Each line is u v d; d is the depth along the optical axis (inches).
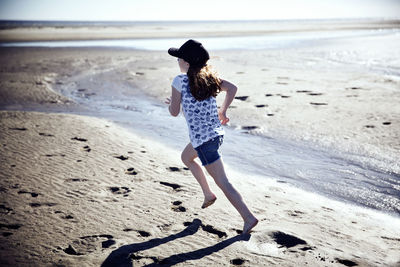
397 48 879.7
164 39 1476.4
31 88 444.1
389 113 293.1
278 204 153.1
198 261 110.5
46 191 161.5
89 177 177.9
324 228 132.0
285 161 210.4
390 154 211.3
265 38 1520.7
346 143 234.1
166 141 247.9
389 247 119.3
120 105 365.7
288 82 440.8
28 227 130.6
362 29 2351.1
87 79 515.8
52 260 110.7
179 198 155.6
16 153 211.9
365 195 165.2
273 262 109.9
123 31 2241.6
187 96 118.3
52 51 912.9
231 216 139.6
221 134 121.3
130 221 135.4
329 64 628.7
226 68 586.2
